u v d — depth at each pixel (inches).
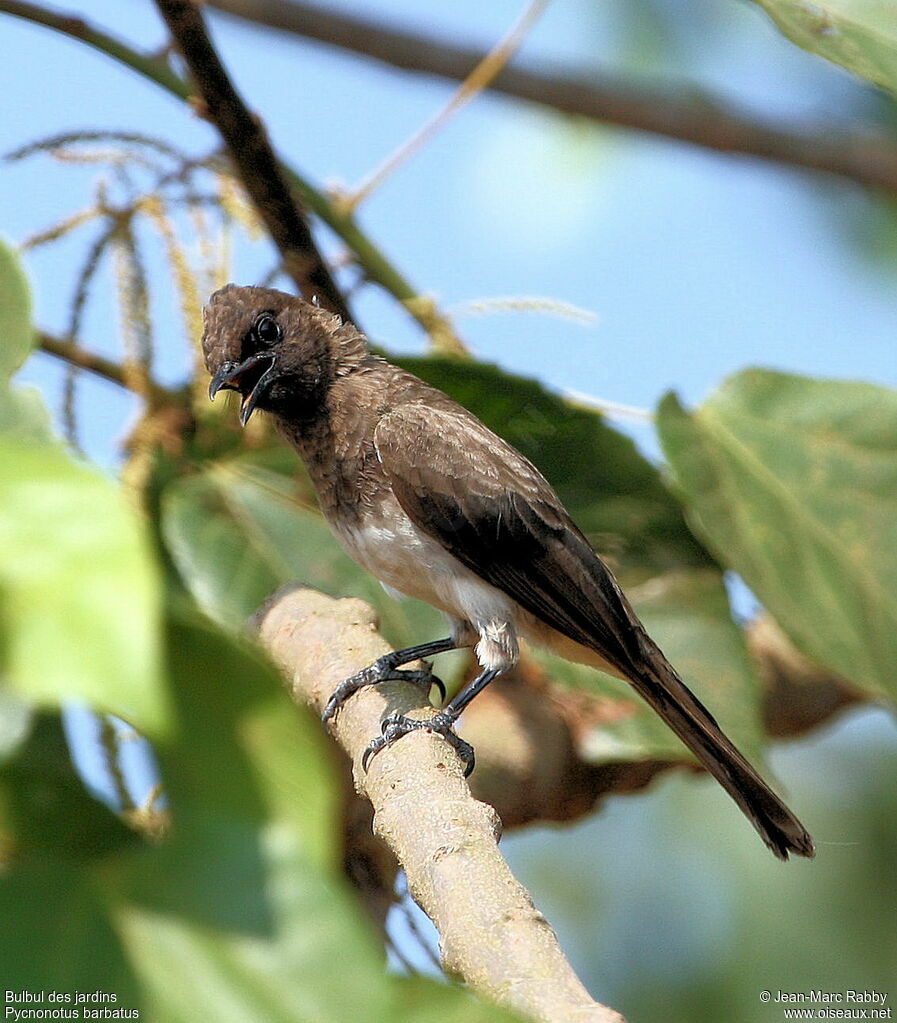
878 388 399.9
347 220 425.1
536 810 401.7
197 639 137.9
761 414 401.4
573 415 406.6
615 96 490.6
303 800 138.6
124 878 134.0
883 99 561.9
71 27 374.6
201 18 348.8
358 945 130.0
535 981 199.0
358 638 346.6
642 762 415.5
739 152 499.5
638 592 418.3
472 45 472.7
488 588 410.6
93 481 129.0
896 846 550.6
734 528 388.8
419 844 251.9
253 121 365.7
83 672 123.3
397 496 410.9
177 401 396.8
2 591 124.8
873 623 383.9
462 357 390.3
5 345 237.1
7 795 149.1
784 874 546.9
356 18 466.9
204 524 401.4
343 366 433.4
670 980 535.2
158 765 139.1
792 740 457.4
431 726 318.3
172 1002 127.4
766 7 324.5
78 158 362.0
